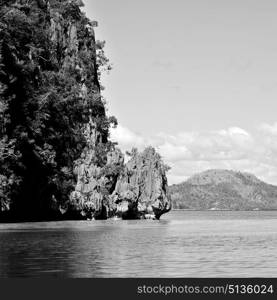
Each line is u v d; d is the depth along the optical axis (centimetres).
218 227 9119
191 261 3275
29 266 2969
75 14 12594
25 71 8606
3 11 8338
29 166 9044
